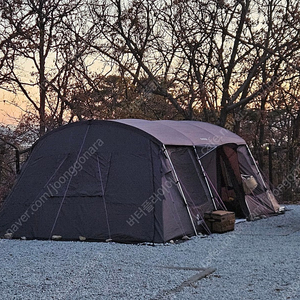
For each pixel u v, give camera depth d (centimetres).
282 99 1962
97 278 591
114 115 1928
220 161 1207
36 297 514
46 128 1930
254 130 2353
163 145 929
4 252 801
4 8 1761
